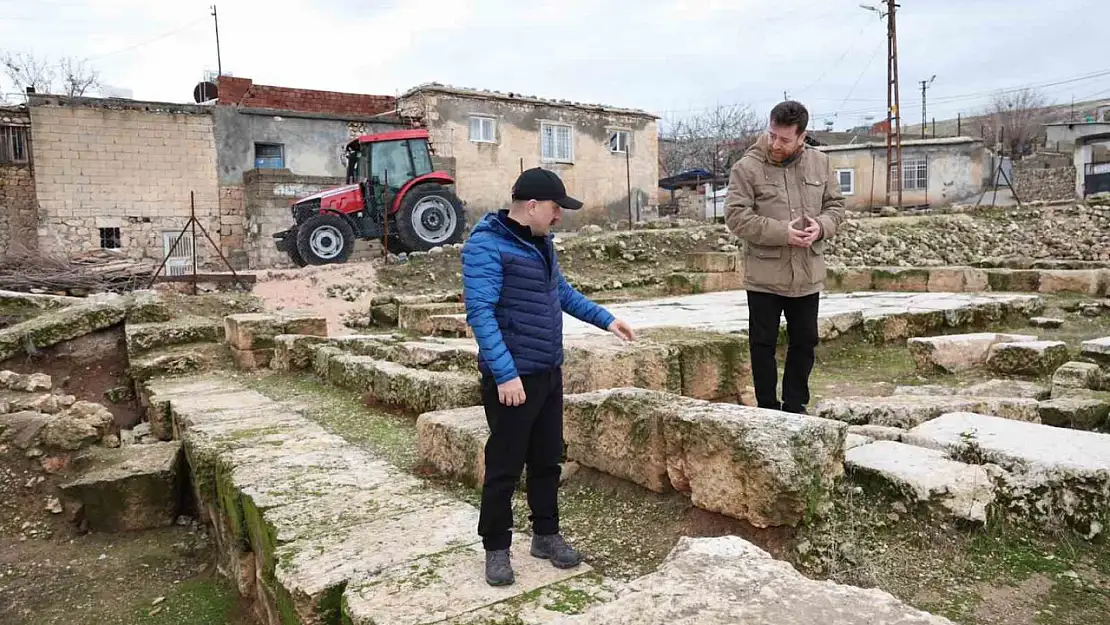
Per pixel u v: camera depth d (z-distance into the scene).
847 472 3.34
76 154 19.86
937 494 3.06
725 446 2.98
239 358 8.84
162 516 5.39
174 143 20.97
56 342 9.15
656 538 3.14
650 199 30.45
